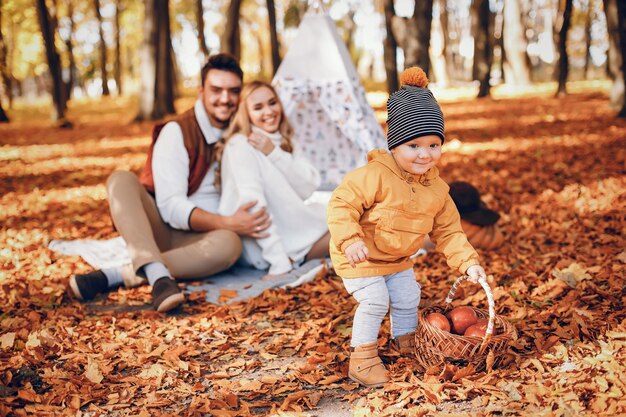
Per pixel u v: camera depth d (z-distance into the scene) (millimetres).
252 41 49594
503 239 5488
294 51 5918
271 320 4145
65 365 3406
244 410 2889
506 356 3170
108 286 4730
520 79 29562
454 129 15688
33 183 10234
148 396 3061
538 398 2814
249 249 5129
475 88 31625
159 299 4207
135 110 26969
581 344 3324
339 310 4191
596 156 9695
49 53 20922
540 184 8086
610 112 14867
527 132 13742
